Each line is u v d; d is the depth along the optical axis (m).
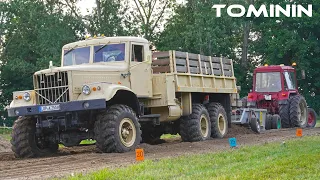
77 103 12.45
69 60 14.64
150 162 10.08
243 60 44.44
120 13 44.31
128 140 13.16
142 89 14.52
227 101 18.91
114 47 14.29
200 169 9.02
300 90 41.16
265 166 8.97
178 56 15.95
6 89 47.00
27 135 13.34
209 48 40.53
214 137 17.73
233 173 8.34
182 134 16.62
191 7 44.25
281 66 23.86
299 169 8.64
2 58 47.03
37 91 13.05
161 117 15.52
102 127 12.67
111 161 11.07
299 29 40.75
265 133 19.34
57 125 13.09
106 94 12.48
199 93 17.55
